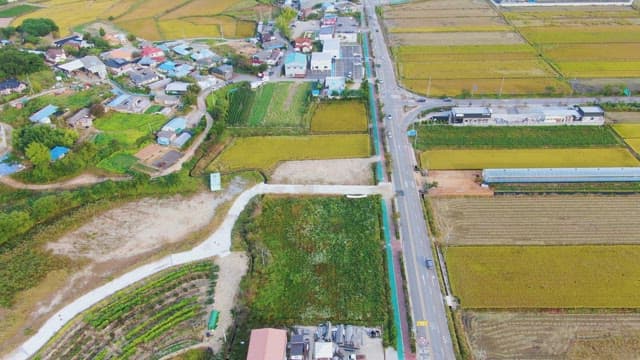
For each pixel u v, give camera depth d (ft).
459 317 244.83
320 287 263.90
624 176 331.98
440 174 349.82
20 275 272.92
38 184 346.74
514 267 271.90
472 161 362.33
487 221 305.94
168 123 406.21
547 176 333.21
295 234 299.58
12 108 435.94
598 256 277.44
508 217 308.40
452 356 226.58
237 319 246.27
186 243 293.43
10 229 295.89
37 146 353.92
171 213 318.86
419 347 230.68
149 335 239.50
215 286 266.57
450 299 254.27
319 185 339.98
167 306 256.11
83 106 439.63
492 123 405.39
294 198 328.70
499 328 239.30
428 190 333.01
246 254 286.46
